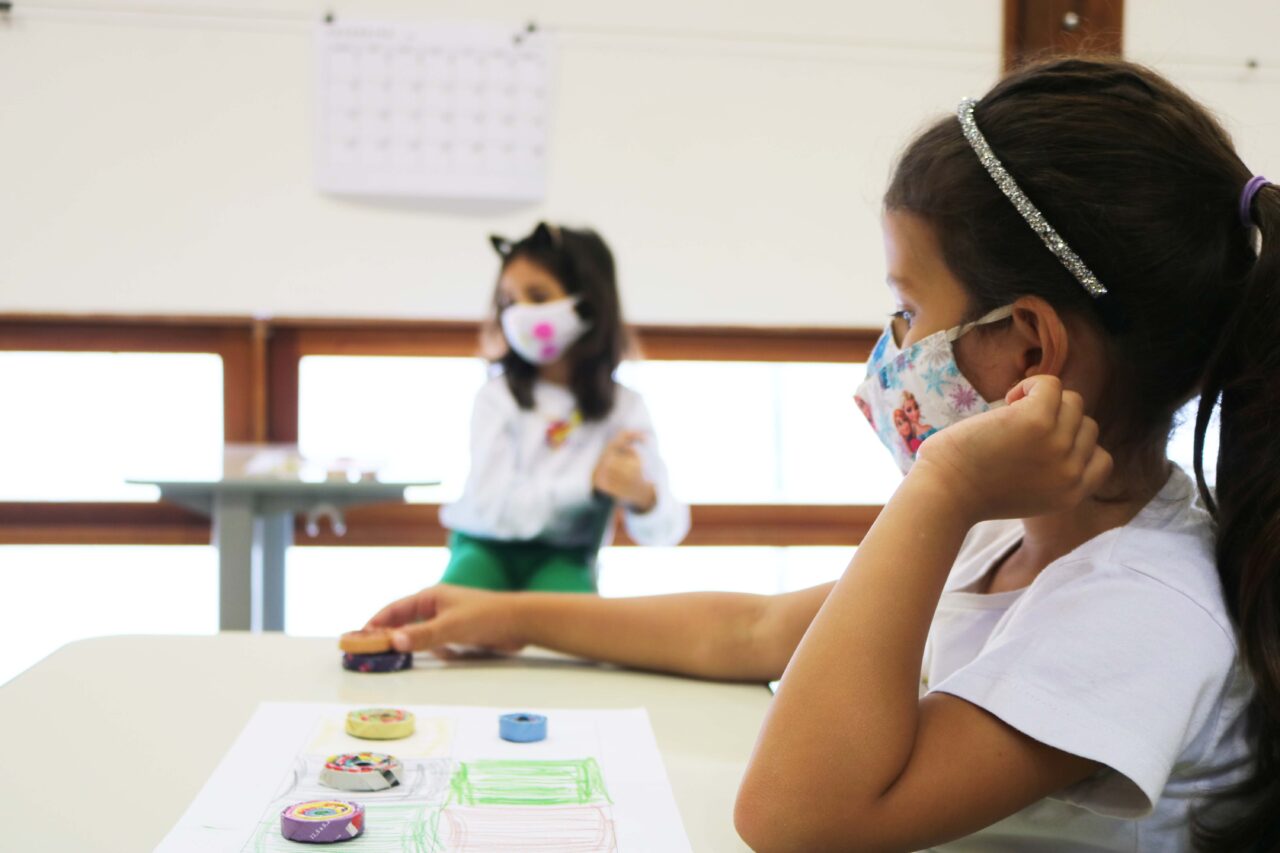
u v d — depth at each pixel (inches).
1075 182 24.3
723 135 107.3
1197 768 24.7
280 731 29.7
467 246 105.7
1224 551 24.8
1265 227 24.2
